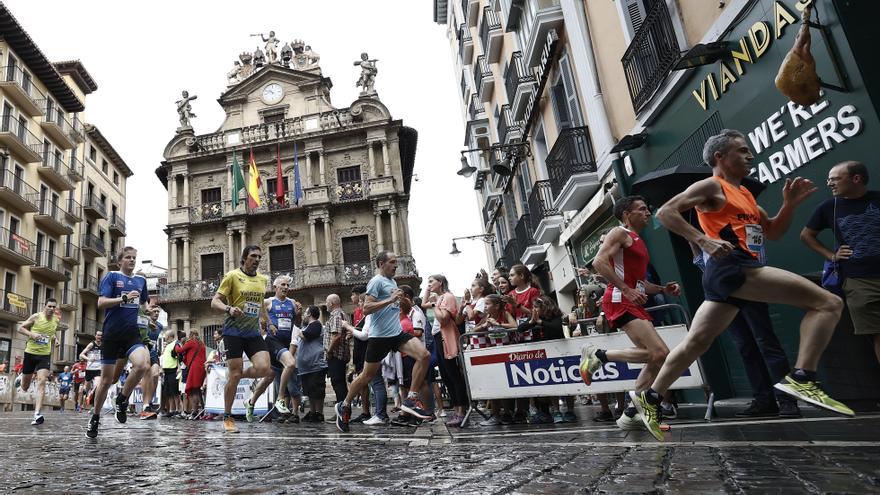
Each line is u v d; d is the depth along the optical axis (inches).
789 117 211.9
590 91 405.4
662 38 301.0
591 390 220.1
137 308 235.5
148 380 418.6
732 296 124.0
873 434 122.0
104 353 228.8
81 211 1497.3
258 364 240.4
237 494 96.0
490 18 708.7
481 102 857.5
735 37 241.8
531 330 234.8
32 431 283.9
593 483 90.4
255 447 177.2
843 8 182.2
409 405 249.1
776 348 179.2
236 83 1349.7
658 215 129.2
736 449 116.2
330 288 1127.0
